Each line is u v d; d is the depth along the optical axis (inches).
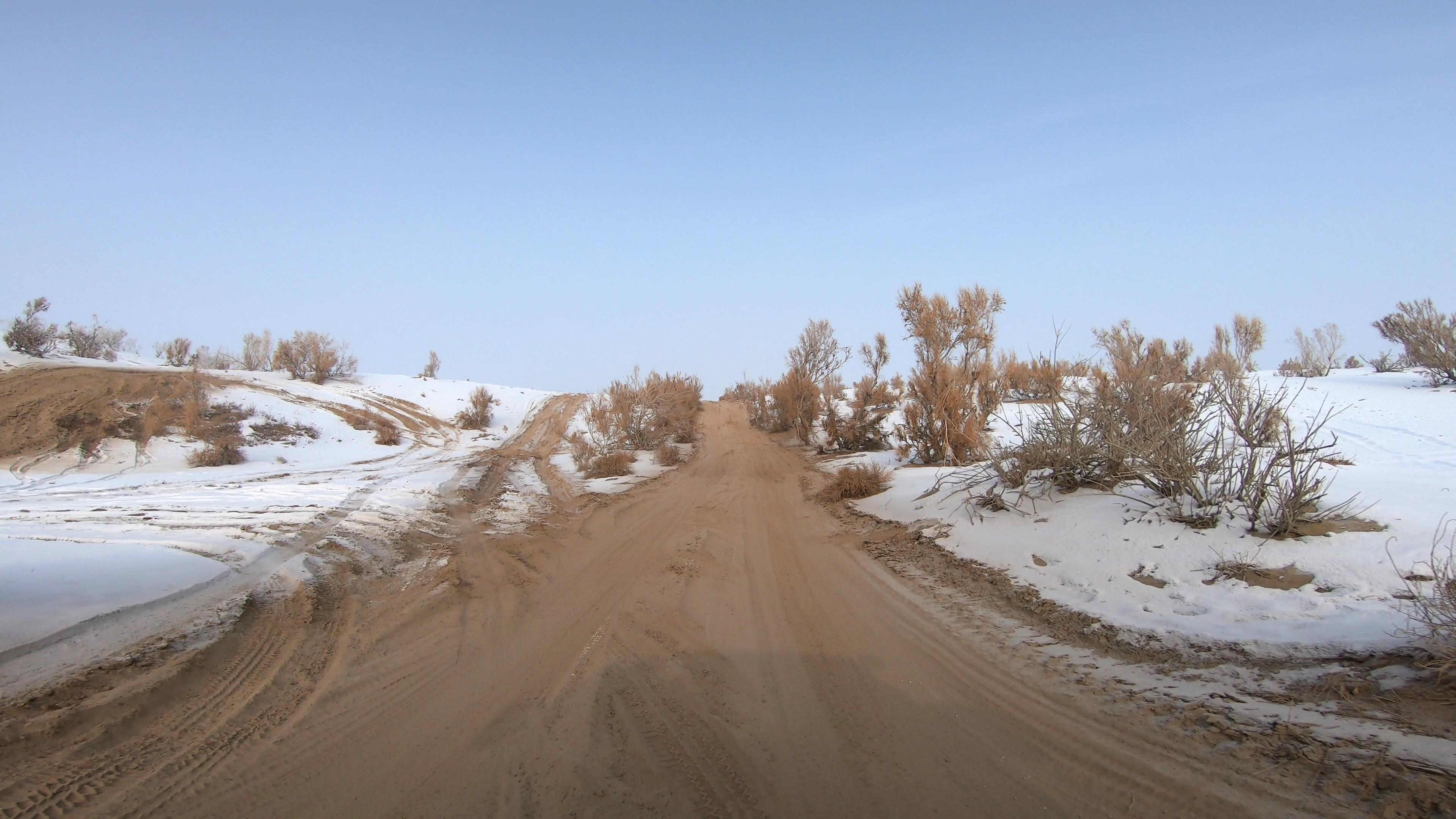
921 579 353.4
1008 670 231.5
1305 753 159.0
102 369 1176.2
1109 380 453.7
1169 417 360.5
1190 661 221.0
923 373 735.1
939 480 511.8
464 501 646.5
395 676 242.2
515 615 311.3
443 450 1213.7
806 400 1120.8
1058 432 418.3
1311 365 1317.7
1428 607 199.8
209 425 1055.6
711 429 1387.8
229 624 291.0
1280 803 142.6
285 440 1105.4
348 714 211.6
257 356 1780.3
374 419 1325.0
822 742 186.7
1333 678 190.7
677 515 566.3
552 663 251.4
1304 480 287.1
